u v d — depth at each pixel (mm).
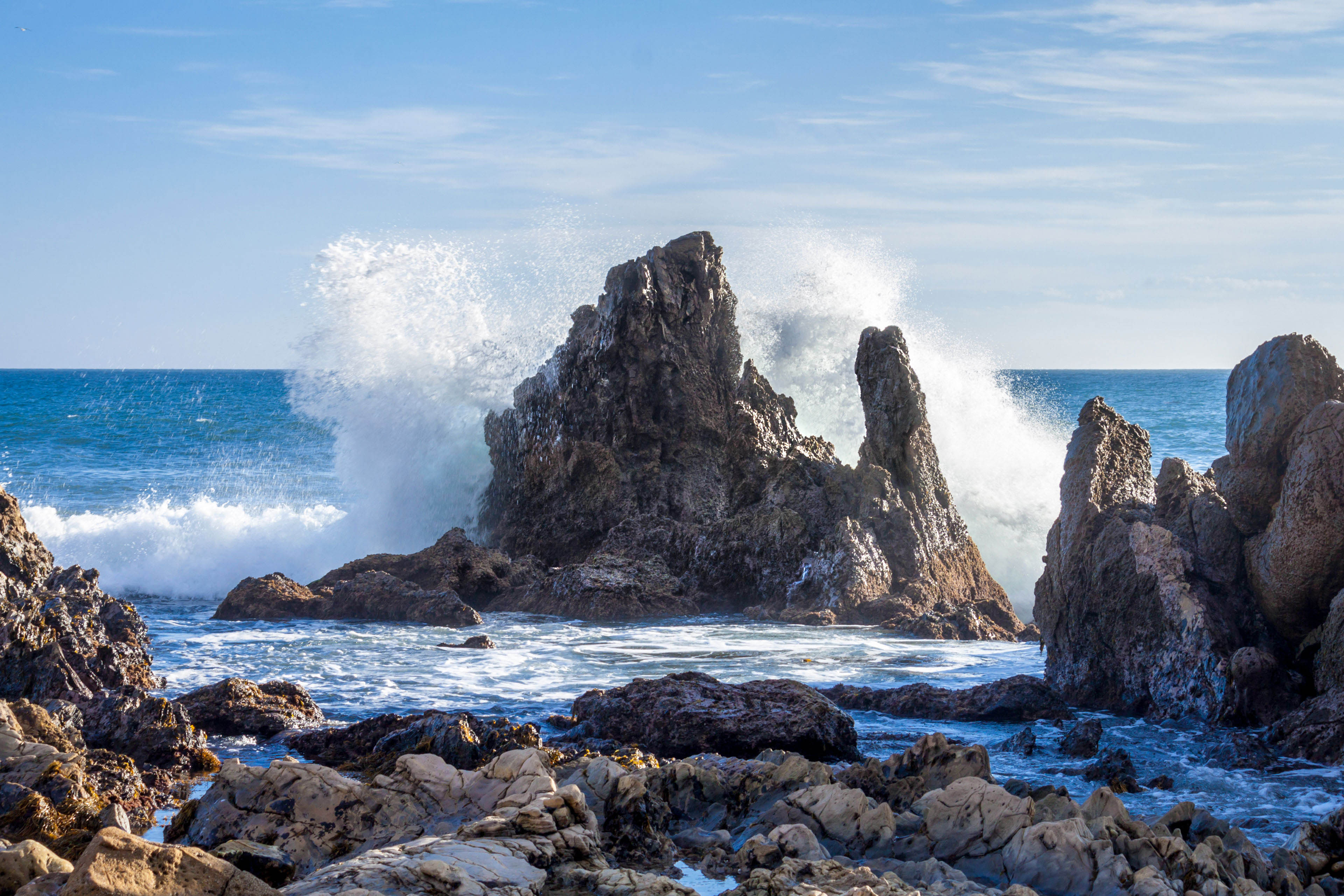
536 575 25250
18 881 5215
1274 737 11781
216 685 12156
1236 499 13727
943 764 8508
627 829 7355
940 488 25516
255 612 21922
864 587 22859
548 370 28219
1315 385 13273
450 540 25031
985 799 7355
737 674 16359
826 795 7668
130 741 10164
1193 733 12609
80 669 12086
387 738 10086
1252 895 6441
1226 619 13516
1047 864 6824
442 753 9391
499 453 28922
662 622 22203
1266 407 13383
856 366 26188
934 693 13977
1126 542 14461
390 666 16688
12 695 11102
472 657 17594
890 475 25109
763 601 23922
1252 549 13516
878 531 24109
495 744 9492
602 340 27438
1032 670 16828
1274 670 12719
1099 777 10383
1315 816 9211
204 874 4941
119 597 25406
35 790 7789
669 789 8406
